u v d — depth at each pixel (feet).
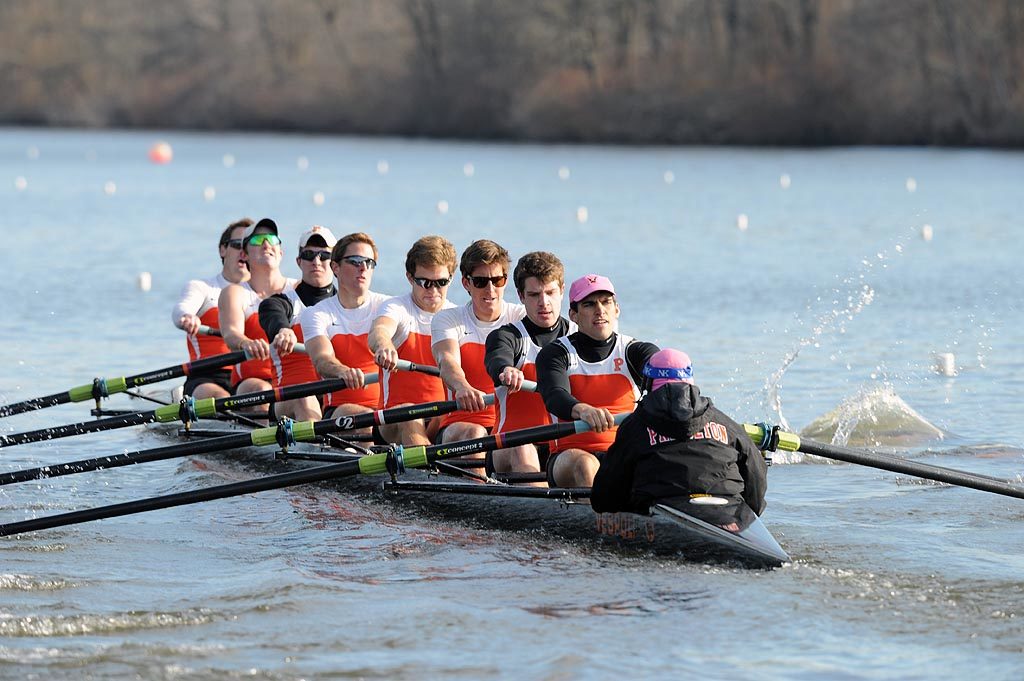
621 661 84.07
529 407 121.90
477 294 128.36
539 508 112.57
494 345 120.16
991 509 121.08
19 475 121.70
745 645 86.43
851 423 155.02
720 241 374.02
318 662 85.05
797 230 400.47
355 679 82.33
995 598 94.68
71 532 118.73
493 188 598.75
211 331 167.53
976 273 294.25
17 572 105.29
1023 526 115.24
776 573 99.40
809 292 268.41
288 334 145.07
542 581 99.71
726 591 95.61
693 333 221.66
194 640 89.10
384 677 82.64
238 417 156.66
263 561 108.47
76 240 388.78
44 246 371.76
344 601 96.53
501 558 106.11
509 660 84.89
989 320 232.53
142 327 236.02
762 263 319.68
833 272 300.61
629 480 104.78
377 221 447.01
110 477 142.41
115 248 367.45
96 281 295.69
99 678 82.53
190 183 647.56
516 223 434.30
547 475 117.19
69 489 136.98
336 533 116.98
